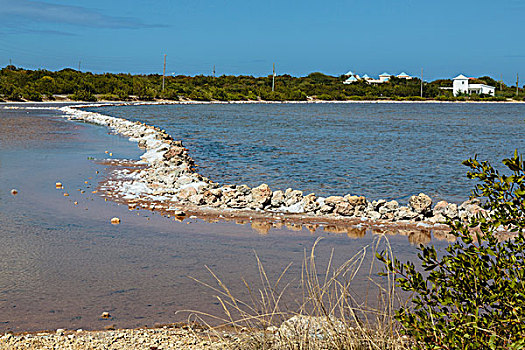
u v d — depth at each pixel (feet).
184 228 29.81
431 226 31.09
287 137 96.53
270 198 35.70
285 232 29.35
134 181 43.88
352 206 34.06
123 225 30.22
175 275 21.84
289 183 49.44
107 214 32.81
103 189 40.63
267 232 29.27
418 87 385.70
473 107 282.36
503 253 10.85
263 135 99.81
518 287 10.09
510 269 10.48
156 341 15.39
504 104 335.47
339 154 72.54
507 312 10.33
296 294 19.49
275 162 63.36
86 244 26.22
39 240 26.76
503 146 90.53
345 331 13.19
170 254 24.79
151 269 22.57
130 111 176.45
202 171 55.42
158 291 20.02
